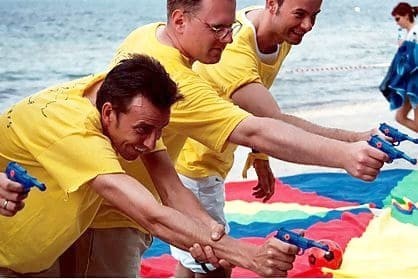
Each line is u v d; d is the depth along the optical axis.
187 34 3.48
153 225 2.99
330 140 3.20
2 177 2.91
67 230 3.22
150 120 3.04
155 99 3.02
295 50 12.41
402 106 8.34
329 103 10.34
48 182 3.17
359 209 6.25
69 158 3.04
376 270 5.11
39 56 11.53
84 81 3.29
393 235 5.71
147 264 5.40
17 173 2.88
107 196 3.02
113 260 3.60
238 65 3.91
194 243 2.95
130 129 3.05
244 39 3.98
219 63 3.92
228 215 6.21
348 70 11.61
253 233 5.89
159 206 2.98
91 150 3.02
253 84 3.91
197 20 3.46
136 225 3.64
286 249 2.82
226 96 3.92
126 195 2.98
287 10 3.96
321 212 6.25
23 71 11.05
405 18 8.43
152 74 3.04
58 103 3.16
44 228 3.21
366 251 5.45
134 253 3.67
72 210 3.17
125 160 3.25
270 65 4.16
